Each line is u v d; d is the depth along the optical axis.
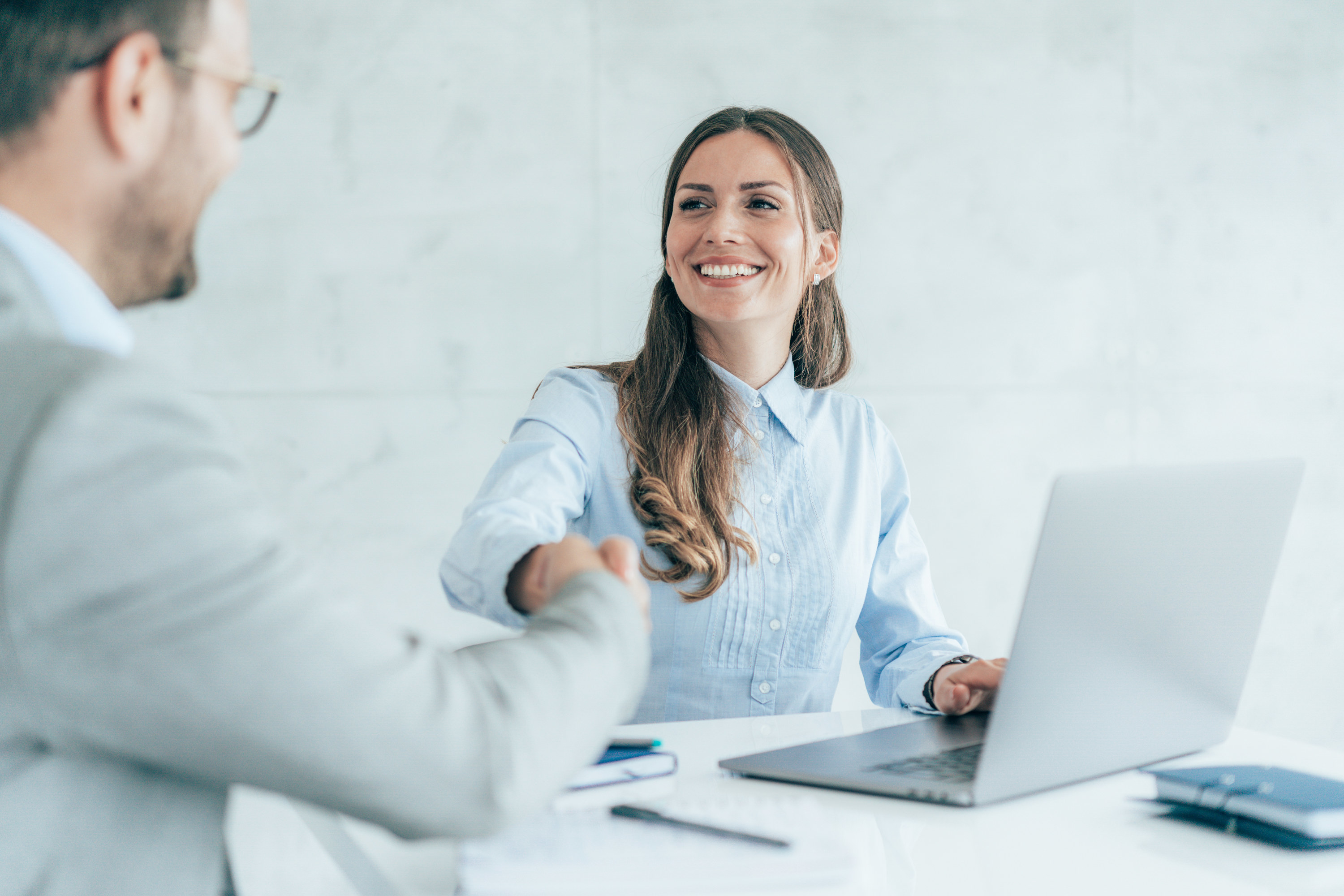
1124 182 2.94
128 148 0.55
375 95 2.57
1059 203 2.90
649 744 1.00
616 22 2.67
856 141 2.79
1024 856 0.75
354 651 0.51
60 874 0.50
